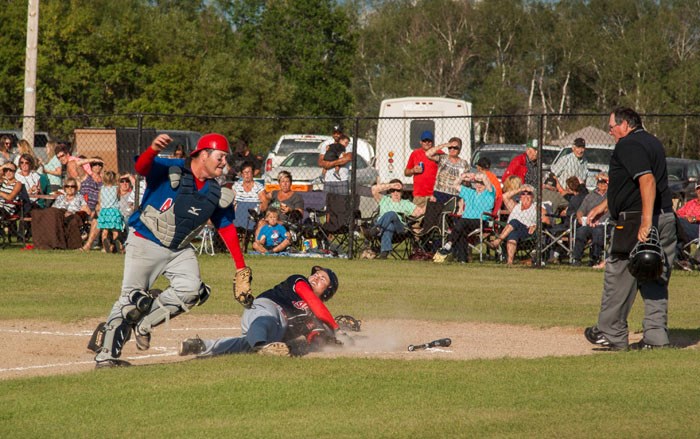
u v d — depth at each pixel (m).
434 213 26.45
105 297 18.36
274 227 26.95
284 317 12.45
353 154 26.48
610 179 12.47
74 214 27.92
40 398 9.55
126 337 11.22
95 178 29.36
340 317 13.95
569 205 26.59
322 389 9.89
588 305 18.05
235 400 9.45
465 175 26.16
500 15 117.94
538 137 24.97
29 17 39.25
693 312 17.33
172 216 11.00
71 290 19.30
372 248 27.61
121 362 11.35
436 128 39.78
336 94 90.69
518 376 10.59
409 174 27.58
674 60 110.31
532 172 28.56
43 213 27.47
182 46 80.94
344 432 8.37
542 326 15.50
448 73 117.00
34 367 11.81
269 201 27.77
